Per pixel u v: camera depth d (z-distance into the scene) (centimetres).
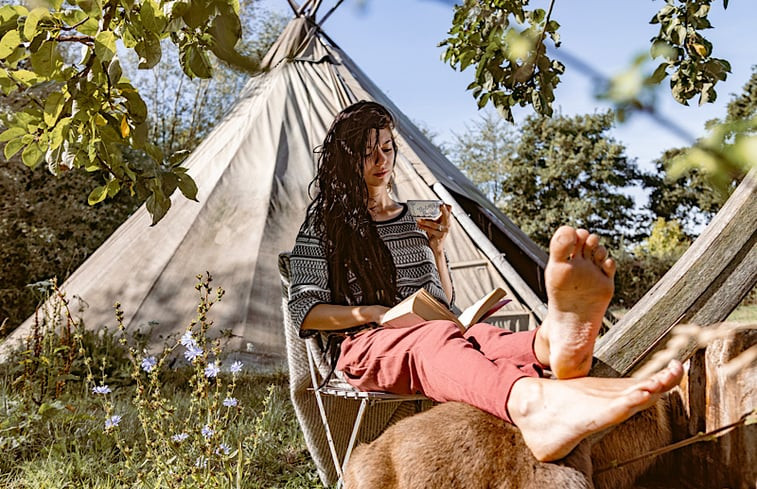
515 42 75
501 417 144
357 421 230
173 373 529
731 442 156
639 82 39
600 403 127
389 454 152
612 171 2480
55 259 1260
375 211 265
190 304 591
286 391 471
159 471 253
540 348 170
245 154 696
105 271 627
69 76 189
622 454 166
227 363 543
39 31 177
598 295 141
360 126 257
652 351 162
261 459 316
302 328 234
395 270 251
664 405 176
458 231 635
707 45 172
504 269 587
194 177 689
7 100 755
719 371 159
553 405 134
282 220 645
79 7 176
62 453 313
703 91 161
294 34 820
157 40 179
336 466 256
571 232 139
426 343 180
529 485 132
